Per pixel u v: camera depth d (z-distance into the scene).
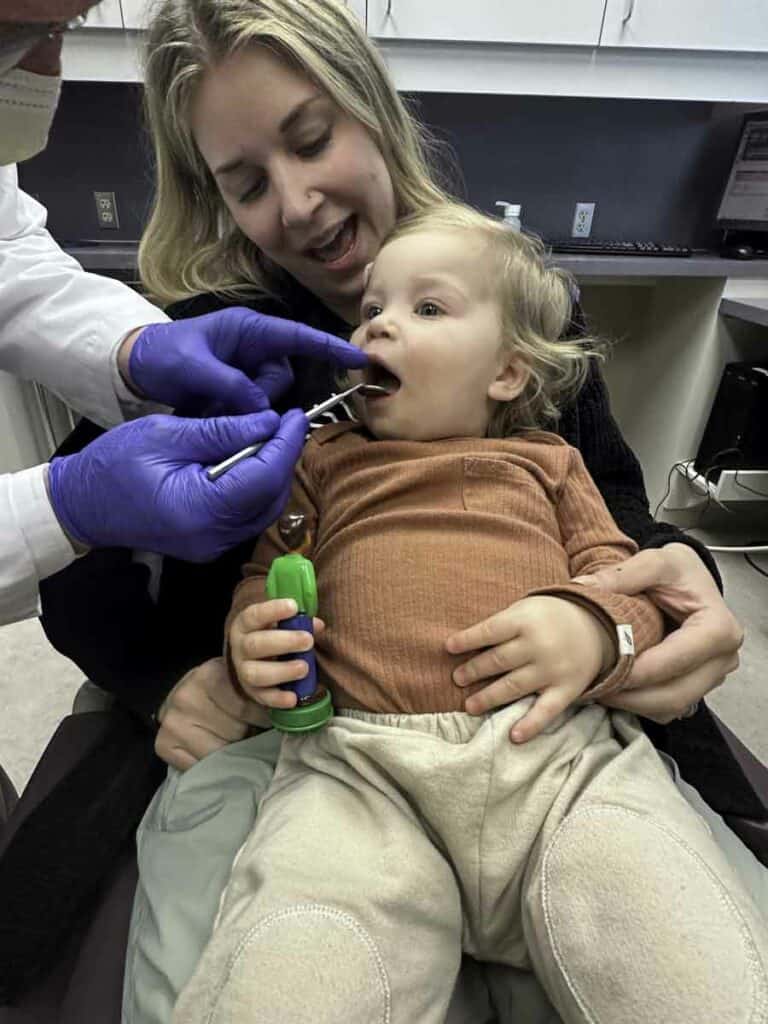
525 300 0.80
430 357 0.70
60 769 0.69
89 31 1.56
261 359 0.76
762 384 1.91
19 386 1.96
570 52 1.73
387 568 0.63
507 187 2.14
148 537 0.57
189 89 0.74
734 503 2.25
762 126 1.95
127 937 0.57
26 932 0.54
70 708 1.53
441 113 2.04
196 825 0.59
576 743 0.56
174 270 0.98
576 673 0.56
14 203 0.87
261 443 0.59
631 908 0.44
